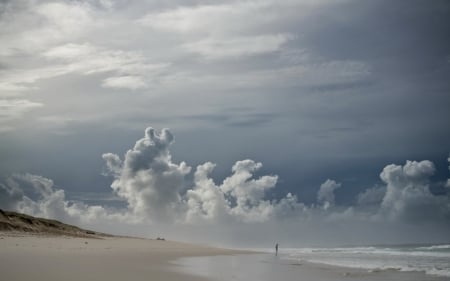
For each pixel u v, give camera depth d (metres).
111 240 71.69
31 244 44.44
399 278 26.39
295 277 26.14
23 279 18.84
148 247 57.09
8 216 70.06
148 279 21.38
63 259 29.25
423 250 73.44
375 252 66.75
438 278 26.59
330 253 63.53
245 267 32.66
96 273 22.20
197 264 34.12
